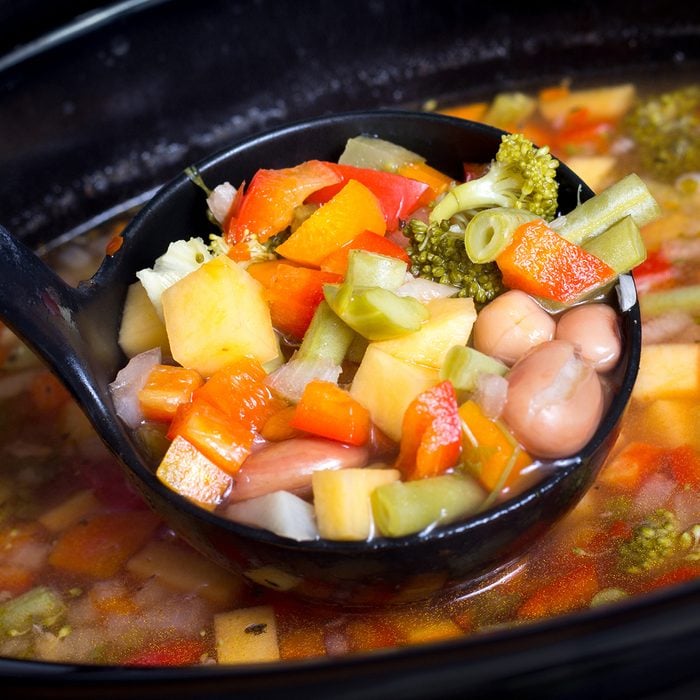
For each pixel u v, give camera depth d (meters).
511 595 0.36
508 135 0.38
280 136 0.40
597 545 0.37
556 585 0.36
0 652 0.37
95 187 0.48
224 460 0.35
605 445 0.35
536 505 0.34
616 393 0.35
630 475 0.38
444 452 0.34
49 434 0.41
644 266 0.42
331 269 0.37
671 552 0.37
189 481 0.35
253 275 0.37
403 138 0.40
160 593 0.37
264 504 0.34
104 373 0.37
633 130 0.47
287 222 0.38
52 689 0.32
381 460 0.35
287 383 0.36
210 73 0.48
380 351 0.35
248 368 0.36
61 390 0.42
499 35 0.49
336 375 0.36
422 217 0.38
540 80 0.49
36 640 0.37
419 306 0.36
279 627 0.37
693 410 0.39
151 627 0.37
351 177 0.39
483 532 0.34
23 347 0.44
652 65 0.49
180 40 0.47
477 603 0.36
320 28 0.48
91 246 0.47
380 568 0.34
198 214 0.39
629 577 0.36
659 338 0.41
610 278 0.36
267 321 0.36
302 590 0.35
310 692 0.31
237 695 0.31
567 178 0.38
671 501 0.38
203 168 0.39
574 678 0.31
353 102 0.49
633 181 0.38
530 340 0.35
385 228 0.38
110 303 0.38
